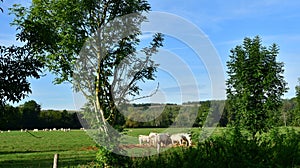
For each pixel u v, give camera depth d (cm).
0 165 1655
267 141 984
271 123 1297
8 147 2878
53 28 1128
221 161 783
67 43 1105
